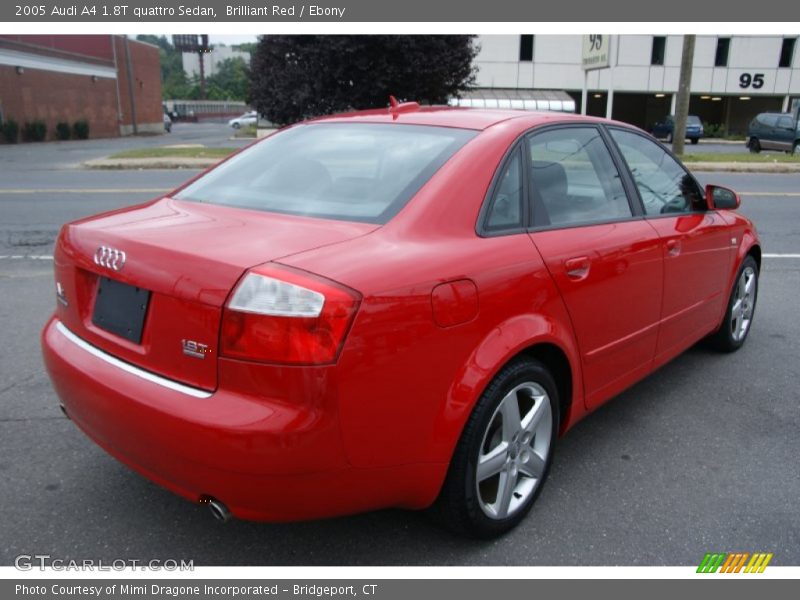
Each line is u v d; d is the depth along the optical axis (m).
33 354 4.62
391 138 3.02
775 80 48.50
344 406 2.10
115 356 2.45
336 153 3.02
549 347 2.83
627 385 3.49
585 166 3.27
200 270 2.17
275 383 2.05
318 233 2.39
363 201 2.63
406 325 2.22
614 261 3.12
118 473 3.19
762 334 5.36
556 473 3.28
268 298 2.05
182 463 2.17
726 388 4.30
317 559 2.65
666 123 40.41
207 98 112.00
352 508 2.28
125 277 2.36
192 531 2.79
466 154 2.75
